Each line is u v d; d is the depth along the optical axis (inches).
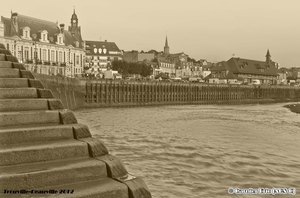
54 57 3796.8
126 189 267.9
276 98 5772.6
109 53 5954.7
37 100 391.2
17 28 3398.1
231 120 2006.6
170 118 2105.1
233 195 597.3
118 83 3410.4
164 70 6530.5
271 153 968.3
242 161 858.8
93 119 1999.3
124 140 1195.9
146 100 3666.3
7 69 474.0
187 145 1089.4
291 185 661.3
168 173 739.4
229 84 4854.8
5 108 373.7
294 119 2139.5
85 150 310.7
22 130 315.3
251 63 7037.4
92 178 281.4
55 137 330.0
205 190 623.2
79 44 4264.3
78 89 2982.3
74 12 4510.3
